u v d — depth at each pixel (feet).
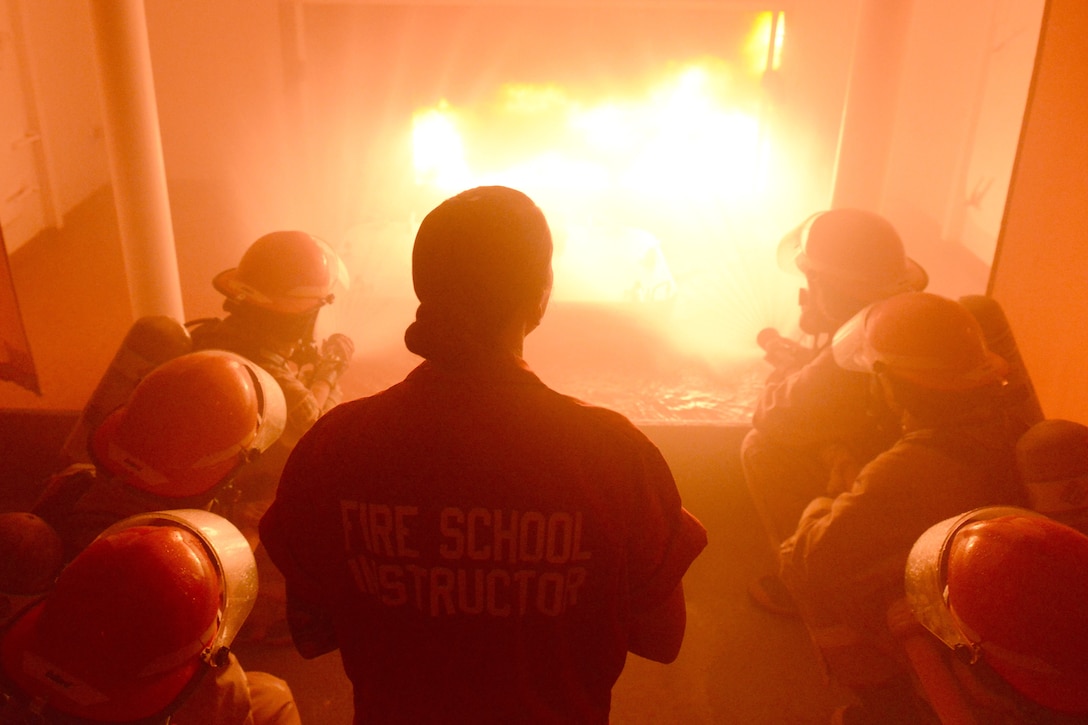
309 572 4.15
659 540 4.00
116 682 4.56
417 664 3.96
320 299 8.30
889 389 6.93
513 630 3.86
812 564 7.07
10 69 19.51
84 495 6.75
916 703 7.16
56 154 21.74
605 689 4.16
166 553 4.83
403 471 3.75
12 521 6.00
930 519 6.64
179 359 6.49
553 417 3.78
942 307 6.88
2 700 4.74
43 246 20.34
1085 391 9.17
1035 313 9.70
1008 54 19.13
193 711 5.39
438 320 3.83
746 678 8.60
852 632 7.16
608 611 3.93
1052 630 4.68
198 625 4.78
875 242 8.34
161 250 10.84
